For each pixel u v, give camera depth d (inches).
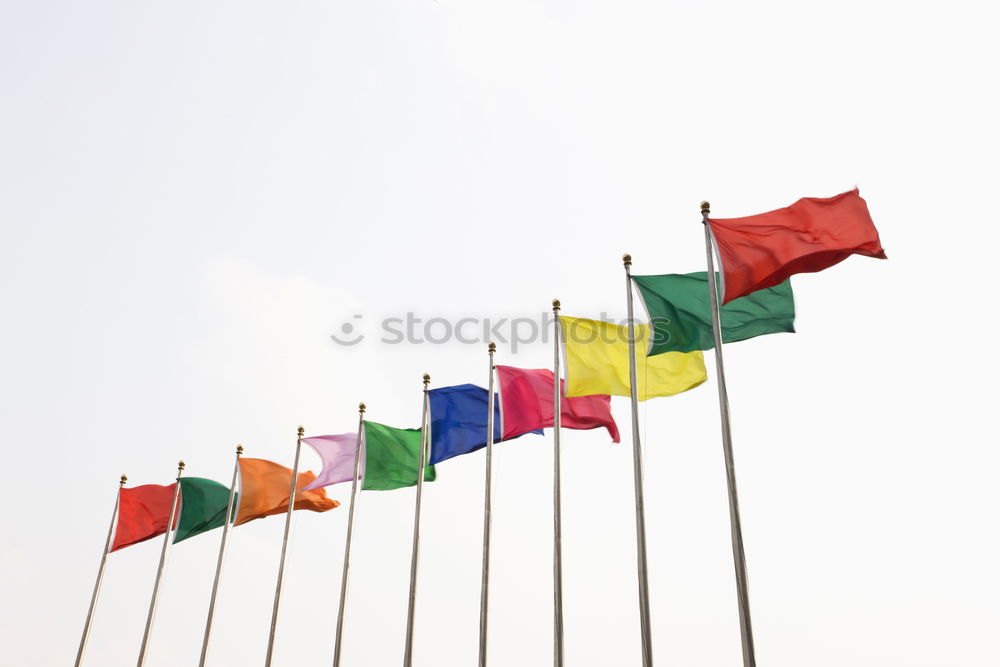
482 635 789.9
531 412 911.0
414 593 936.9
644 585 629.6
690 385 822.5
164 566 1254.3
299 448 1270.9
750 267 649.6
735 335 736.3
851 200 645.9
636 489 674.2
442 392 1048.2
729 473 576.1
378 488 1110.4
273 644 1112.2
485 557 829.2
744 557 540.7
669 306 745.6
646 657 600.1
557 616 714.2
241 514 1267.2
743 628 519.8
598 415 927.7
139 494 1359.5
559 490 770.8
